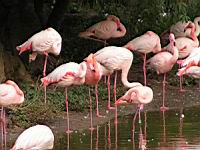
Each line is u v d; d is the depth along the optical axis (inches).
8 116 525.0
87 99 610.2
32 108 530.6
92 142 458.9
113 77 735.7
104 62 593.3
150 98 537.3
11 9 752.3
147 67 700.0
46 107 540.1
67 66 541.3
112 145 447.2
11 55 657.6
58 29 786.2
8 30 718.5
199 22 852.0
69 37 858.1
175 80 734.5
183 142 450.9
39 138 386.9
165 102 641.0
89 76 556.7
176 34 796.6
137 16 852.6
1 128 492.7
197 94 681.6
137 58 827.4
